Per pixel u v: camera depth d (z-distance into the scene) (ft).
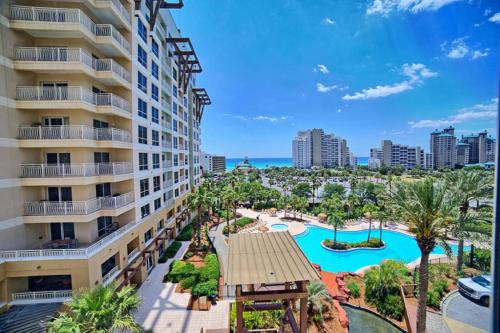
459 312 48.62
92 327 33.01
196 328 52.80
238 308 33.58
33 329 42.91
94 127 61.05
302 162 612.70
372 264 91.91
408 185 46.60
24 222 52.13
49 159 56.54
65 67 52.85
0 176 48.26
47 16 53.01
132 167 69.46
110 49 62.28
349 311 59.62
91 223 58.75
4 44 49.49
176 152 118.83
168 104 107.04
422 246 43.34
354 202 154.92
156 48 90.27
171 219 106.52
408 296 57.06
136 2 71.87
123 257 62.95
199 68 136.87
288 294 33.27
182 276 72.54
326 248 105.60
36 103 51.96
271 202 188.75
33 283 51.52
